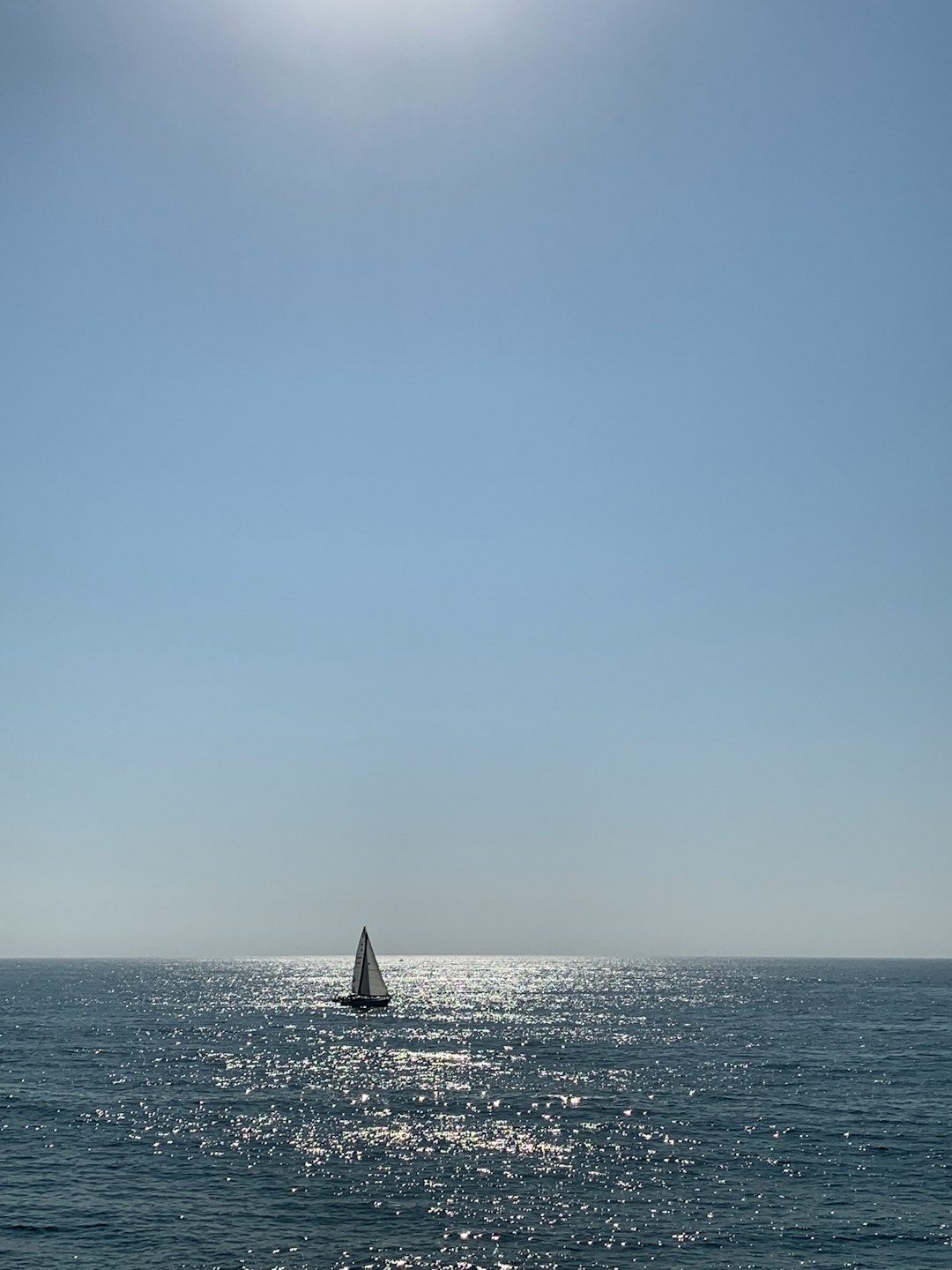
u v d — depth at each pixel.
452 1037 158.00
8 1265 51.62
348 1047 143.62
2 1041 148.75
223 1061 125.88
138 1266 51.50
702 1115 88.12
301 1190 64.06
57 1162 71.12
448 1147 75.31
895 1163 70.56
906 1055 131.50
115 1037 155.50
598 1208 60.41
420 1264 51.88
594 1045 145.38
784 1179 66.50
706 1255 53.03
